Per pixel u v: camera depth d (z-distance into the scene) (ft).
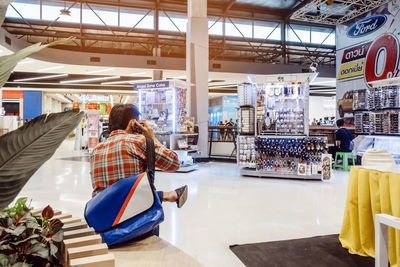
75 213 11.96
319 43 57.31
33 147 1.68
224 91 68.95
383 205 7.10
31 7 44.91
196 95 29.48
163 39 50.34
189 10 30.01
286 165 20.86
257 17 52.70
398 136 19.98
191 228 10.20
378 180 7.40
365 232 7.81
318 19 34.55
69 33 47.16
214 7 50.42
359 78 31.17
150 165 4.50
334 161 25.96
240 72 48.85
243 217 11.48
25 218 2.65
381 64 28.71
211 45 52.01
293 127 21.09
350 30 32.30
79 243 3.10
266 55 56.95
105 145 4.71
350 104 32.12
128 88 61.57
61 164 27.27
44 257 2.42
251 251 8.16
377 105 21.77
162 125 27.09
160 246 3.90
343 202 13.87
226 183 18.74
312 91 68.23
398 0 26.99
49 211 3.01
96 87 60.29
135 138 4.67
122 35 48.65
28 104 63.21
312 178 19.62
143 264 3.36
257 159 21.29
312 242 8.82
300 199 14.46
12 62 1.72
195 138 27.86
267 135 21.08
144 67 45.29
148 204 4.00
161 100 27.04
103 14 47.83
